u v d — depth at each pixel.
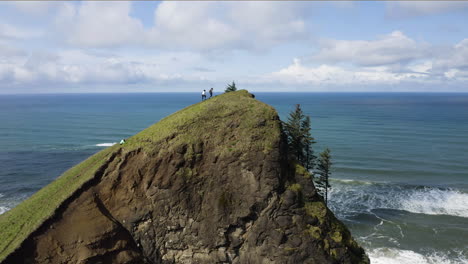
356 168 77.38
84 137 116.88
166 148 34.25
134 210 32.75
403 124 155.12
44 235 28.89
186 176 33.50
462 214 52.31
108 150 40.50
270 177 32.81
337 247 32.50
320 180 49.06
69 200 31.14
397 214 52.75
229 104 38.53
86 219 30.56
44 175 72.56
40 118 180.00
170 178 33.34
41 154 91.00
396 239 45.16
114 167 33.56
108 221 31.11
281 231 31.98
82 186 32.06
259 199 32.56
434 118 181.00
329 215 34.69
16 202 57.47
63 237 29.25
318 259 31.56
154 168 33.56
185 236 33.00
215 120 36.44
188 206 33.09
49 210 30.39
